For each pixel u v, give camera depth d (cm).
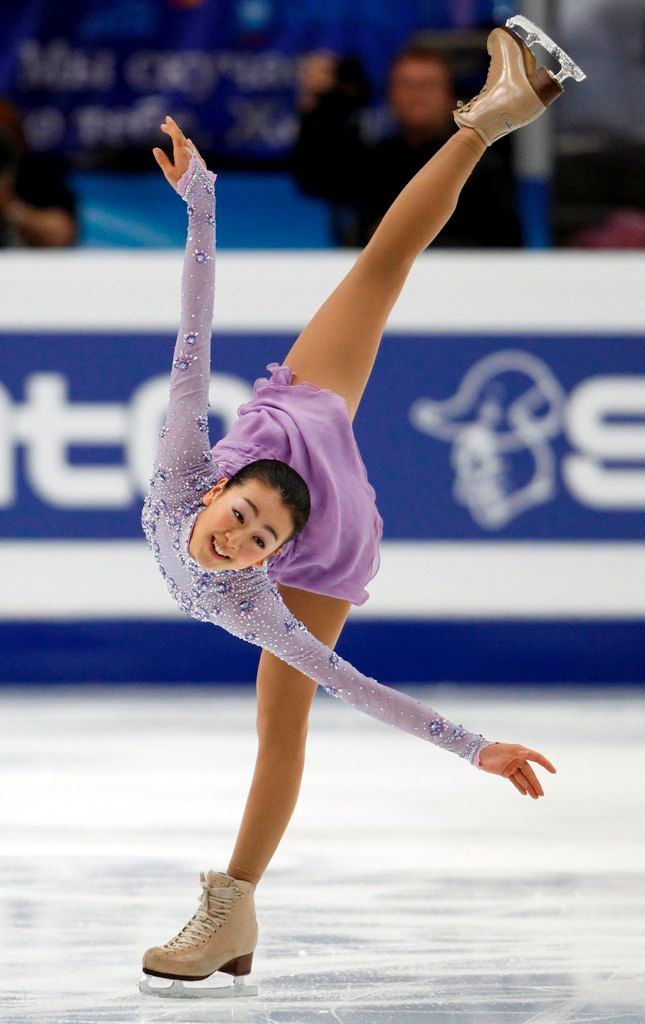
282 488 804
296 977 873
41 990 840
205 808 1384
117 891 1073
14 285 2105
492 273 2136
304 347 974
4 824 1309
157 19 2442
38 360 2112
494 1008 807
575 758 1667
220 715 1944
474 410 2142
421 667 2144
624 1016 791
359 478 923
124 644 2138
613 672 2156
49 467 2112
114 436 2117
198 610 879
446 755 1711
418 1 2423
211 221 879
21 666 2134
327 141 2292
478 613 2147
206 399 869
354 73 2286
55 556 2119
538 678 2150
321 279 2125
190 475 859
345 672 840
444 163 995
